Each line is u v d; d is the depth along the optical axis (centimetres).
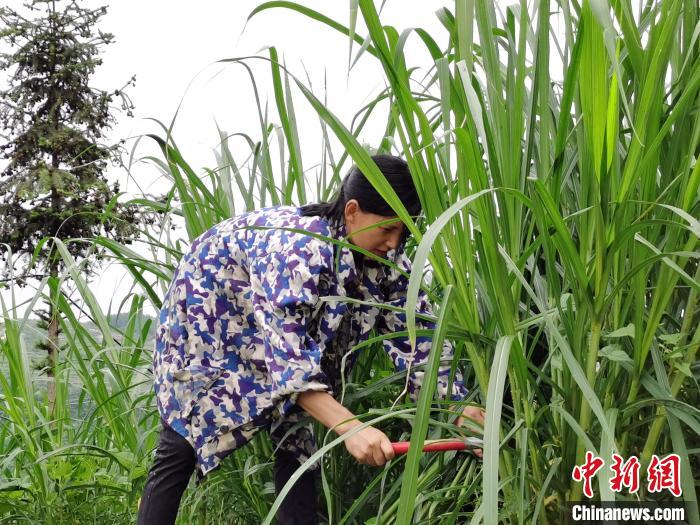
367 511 207
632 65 144
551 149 170
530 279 176
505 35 170
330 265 179
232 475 224
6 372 290
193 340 194
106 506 262
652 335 142
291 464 208
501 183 148
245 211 230
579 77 133
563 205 177
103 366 286
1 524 254
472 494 176
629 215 142
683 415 139
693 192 138
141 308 271
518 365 145
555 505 156
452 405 183
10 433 294
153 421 277
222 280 192
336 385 203
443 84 141
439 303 163
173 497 201
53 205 1573
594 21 123
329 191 226
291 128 214
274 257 180
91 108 1681
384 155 176
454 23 159
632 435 154
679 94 149
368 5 139
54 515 252
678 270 128
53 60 1700
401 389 205
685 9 156
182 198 226
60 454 261
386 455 163
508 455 156
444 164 165
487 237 142
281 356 175
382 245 181
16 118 1692
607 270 137
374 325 205
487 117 152
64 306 251
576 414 149
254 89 216
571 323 146
